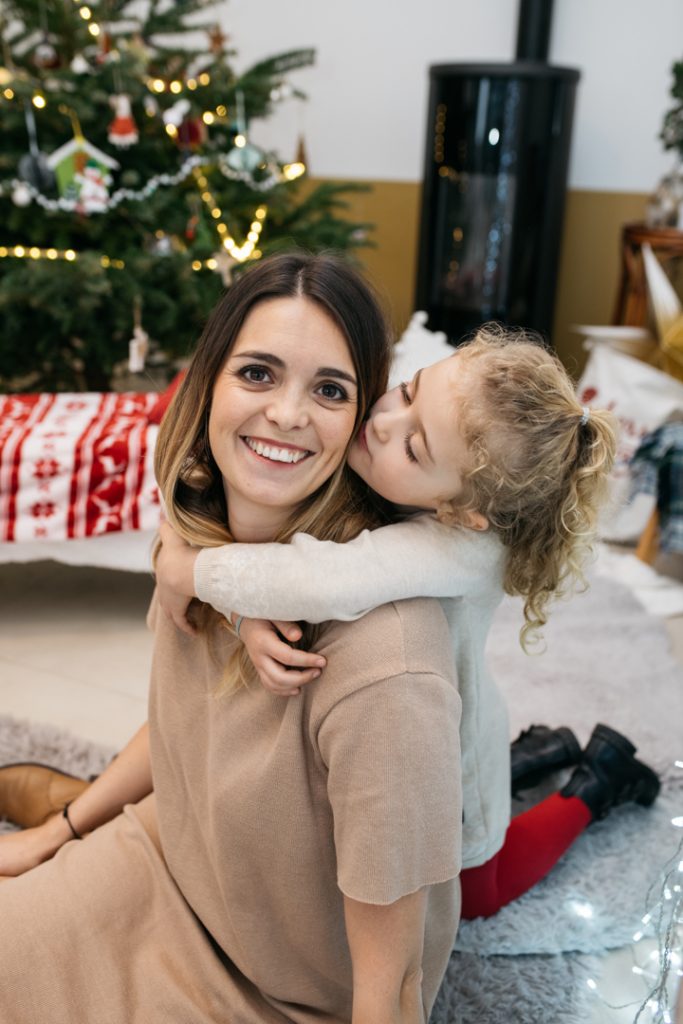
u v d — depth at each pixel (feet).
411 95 12.96
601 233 12.76
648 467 8.79
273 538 3.22
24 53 9.30
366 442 3.06
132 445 6.89
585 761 5.06
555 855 4.74
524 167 11.22
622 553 9.06
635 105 12.08
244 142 9.46
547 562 3.06
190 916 3.47
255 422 2.88
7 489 6.81
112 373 10.25
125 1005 3.29
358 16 12.73
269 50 13.10
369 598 2.78
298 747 2.93
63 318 8.87
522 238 11.57
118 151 9.23
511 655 7.09
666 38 11.68
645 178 12.34
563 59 12.19
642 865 5.03
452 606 3.18
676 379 9.80
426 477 2.94
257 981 3.31
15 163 8.84
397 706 2.70
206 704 3.33
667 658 7.14
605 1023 4.11
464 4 12.41
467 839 3.95
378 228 13.74
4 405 7.81
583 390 9.74
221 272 9.21
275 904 3.18
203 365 3.04
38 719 6.20
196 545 3.26
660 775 5.76
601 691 6.65
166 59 9.50
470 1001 4.19
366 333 2.93
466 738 3.59
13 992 3.27
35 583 8.20
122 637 7.34
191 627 3.31
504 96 10.92
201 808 3.37
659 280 9.87
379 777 2.70
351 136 13.37
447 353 8.31
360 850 2.72
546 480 2.87
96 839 3.80
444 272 12.10
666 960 3.47
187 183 9.64
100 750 5.67
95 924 3.45
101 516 6.96
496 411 2.81
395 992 2.85
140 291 8.89
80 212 8.95
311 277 2.88
